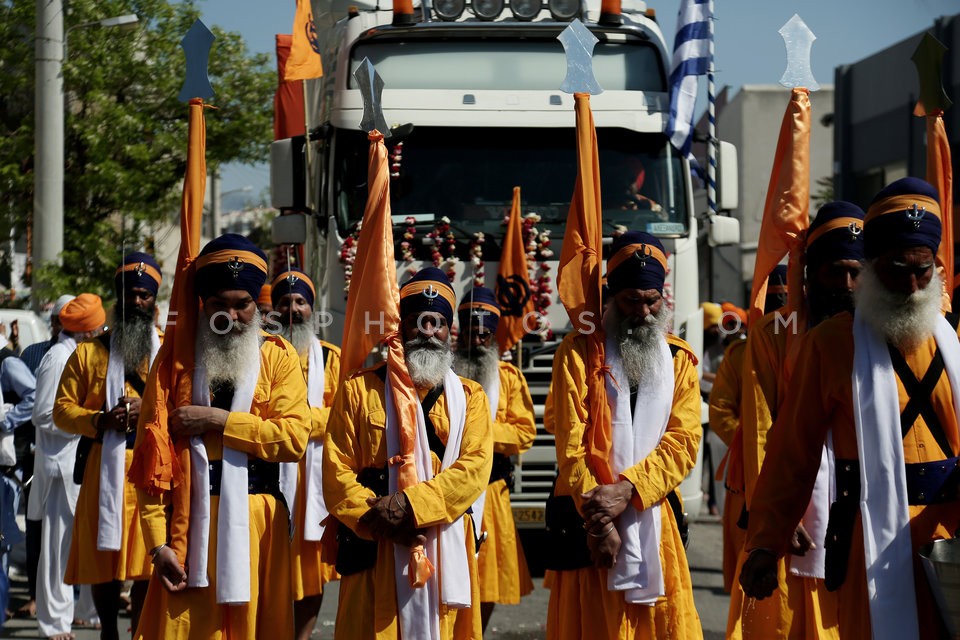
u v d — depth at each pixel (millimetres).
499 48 9211
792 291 5504
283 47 11547
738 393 6219
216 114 18844
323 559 5066
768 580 4047
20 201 17938
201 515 4965
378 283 5016
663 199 9078
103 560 6348
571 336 5426
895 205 3951
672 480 5137
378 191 5098
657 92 9250
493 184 8977
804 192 5570
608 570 5125
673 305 8875
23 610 8000
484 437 4988
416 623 4746
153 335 6613
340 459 4871
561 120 9070
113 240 17844
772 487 4090
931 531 3912
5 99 18812
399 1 9305
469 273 8742
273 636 5117
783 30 5574
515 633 7633
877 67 25328
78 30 17750
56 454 7336
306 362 7016
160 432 4973
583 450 5203
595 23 9375
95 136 17344
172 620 4934
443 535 4855
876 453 3893
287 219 9562
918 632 3830
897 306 3930
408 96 9062
